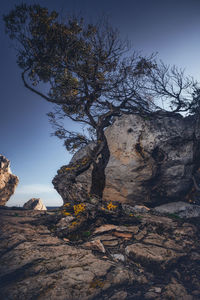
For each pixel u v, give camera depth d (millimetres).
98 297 6160
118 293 6438
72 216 10938
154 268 8203
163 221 11734
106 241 9555
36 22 12594
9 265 6723
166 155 14664
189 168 14898
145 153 14531
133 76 14953
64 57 13695
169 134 14852
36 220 10680
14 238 8328
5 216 11242
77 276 6672
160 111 16234
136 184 14664
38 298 5684
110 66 14273
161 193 15031
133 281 7105
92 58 13797
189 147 14906
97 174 13828
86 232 10203
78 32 13586
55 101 14797
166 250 9062
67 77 14117
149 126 15203
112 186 15383
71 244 9008
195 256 9273
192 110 15523
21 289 5875
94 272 6988
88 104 15305
